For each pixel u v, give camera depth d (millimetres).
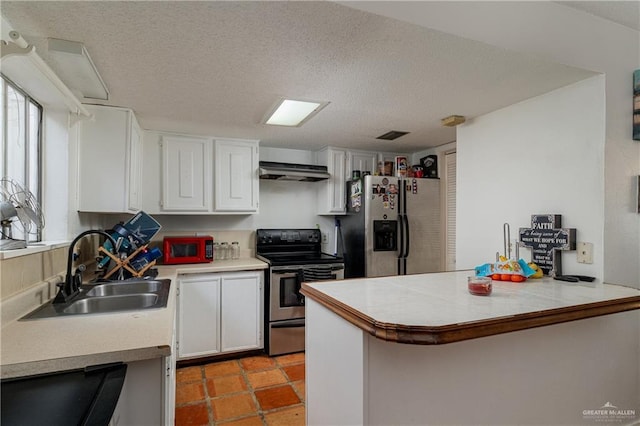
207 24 1424
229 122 2842
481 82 2014
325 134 3268
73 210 2197
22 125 1792
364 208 3576
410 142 3652
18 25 1406
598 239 1867
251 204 3451
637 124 1894
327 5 1308
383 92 2186
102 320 1444
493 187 2508
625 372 1860
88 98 2252
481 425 1475
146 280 2230
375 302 1422
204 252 3291
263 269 3248
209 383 2646
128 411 1173
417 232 3695
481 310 1304
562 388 1666
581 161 1952
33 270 1622
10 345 1164
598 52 1716
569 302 1435
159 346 1166
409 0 1199
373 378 1282
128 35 1500
